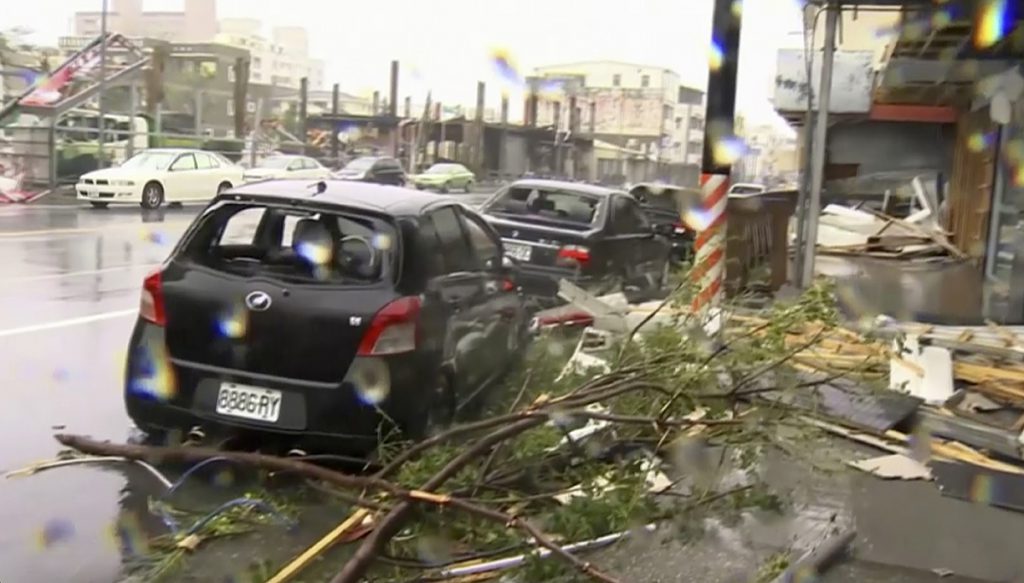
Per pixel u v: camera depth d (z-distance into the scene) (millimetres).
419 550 3912
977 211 15844
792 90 16938
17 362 7172
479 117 51812
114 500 4625
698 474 4895
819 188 12438
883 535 4488
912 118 21688
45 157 24281
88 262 12578
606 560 4094
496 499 4227
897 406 6289
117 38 28297
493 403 6203
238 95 42625
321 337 4914
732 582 3959
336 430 4898
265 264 5344
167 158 22891
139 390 5121
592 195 10352
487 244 6625
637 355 5367
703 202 7941
